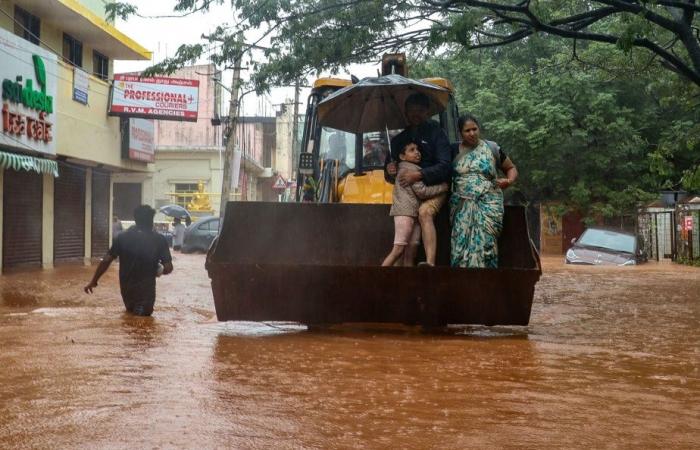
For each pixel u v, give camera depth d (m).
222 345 6.49
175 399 4.30
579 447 3.51
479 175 7.56
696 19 21.14
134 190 39.59
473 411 4.18
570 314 9.79
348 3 15.02
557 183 33.41
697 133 16.83
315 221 7.99
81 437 3.52
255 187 54.69
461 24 12.04
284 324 8.28
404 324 7.66
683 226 26.16
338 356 5.98
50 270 18.89
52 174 20.66
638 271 19.88
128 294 9.05
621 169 32.59
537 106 31.23
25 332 7.13
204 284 14.80
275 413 4.04
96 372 5.07
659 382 5.13
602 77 22.45
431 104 8.69
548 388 4.86
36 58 18.69
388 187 9.16
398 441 3.55
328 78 10.27
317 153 10.12
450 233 7.96
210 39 15.04
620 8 12.70
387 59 9.74
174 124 42.47
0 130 16.98
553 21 13.07
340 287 7.29
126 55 25.67
